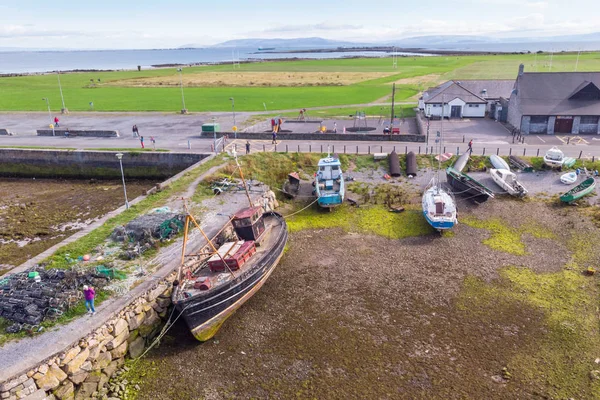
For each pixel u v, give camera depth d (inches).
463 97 2637.8
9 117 3011.8
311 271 1102.4
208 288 876.0
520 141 2025.1
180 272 913.5
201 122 2664.9
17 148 2091.5
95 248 1069.1
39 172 2068.2
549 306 922.1
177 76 6171.3
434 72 5669.3
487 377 744.3
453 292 987.3
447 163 1779.0
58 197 1739.7
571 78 2253.9
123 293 867.4
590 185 1457.9
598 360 768.9
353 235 1295.5
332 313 930.7
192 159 1920.5
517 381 733.3
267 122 2600.9
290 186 1640.0
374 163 1807.3
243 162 1768.0
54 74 7047.2
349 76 5462.6
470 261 1119.6
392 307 942.4
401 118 2659.9
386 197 1536.7
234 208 1328.7
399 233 1293.1
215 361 810.2
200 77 5861.2
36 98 3905.0
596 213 1337.4
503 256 1136.8
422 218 1380.4
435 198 1341.0
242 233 1058.7
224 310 886.4
